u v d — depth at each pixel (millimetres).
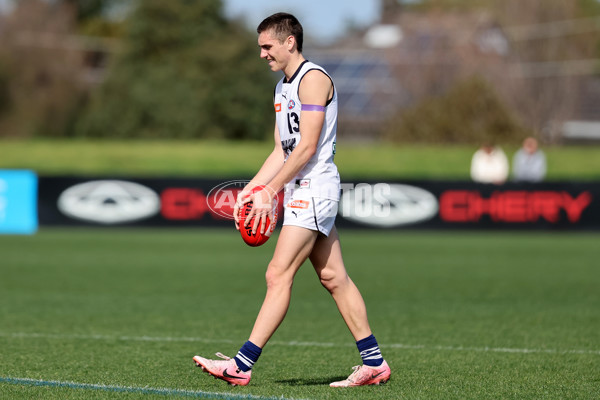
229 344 26172
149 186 71062
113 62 164750
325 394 18625
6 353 24094
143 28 161250
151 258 54125
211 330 28984
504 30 149125
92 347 25328
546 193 69688
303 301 37031
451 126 122125
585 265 50969
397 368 22281
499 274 46719
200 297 37812
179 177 71188
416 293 39312
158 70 153000
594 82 172875
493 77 139500
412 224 71188
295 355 24438
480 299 37375
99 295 38219
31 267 48906
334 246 19547
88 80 176500
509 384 20062
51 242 63000
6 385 19484
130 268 49000
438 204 70750
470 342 26750
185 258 54344
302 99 18594
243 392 18750
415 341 26953
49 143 101375
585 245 62531
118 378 20469
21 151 97000
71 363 22578
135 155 96812
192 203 71188
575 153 98812
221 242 64375
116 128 151250
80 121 160875
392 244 63312
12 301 36094
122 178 70938
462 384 20031
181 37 161625
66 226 71000
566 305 35469
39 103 164000
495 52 141875
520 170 73812
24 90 165625
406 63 140500
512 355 24344
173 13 161875
